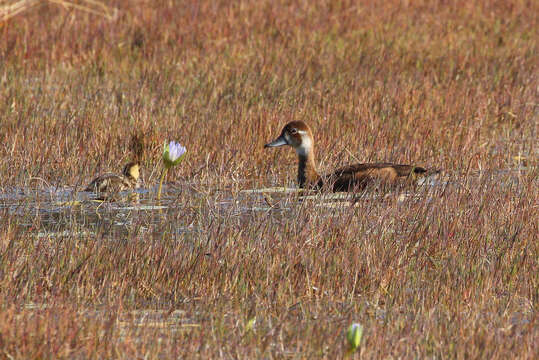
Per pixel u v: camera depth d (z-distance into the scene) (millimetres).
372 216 13656
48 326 8898
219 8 34312
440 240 12297
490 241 12328
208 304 10062
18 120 19125
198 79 23953
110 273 10766
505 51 29562
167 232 12938
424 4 37750
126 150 18109
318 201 14930
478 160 17812
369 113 20906
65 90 22578
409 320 9648
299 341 8797
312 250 11664
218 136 18938
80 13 32750
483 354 8617
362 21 33906
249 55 27312
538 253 11852
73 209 14625
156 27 30484
